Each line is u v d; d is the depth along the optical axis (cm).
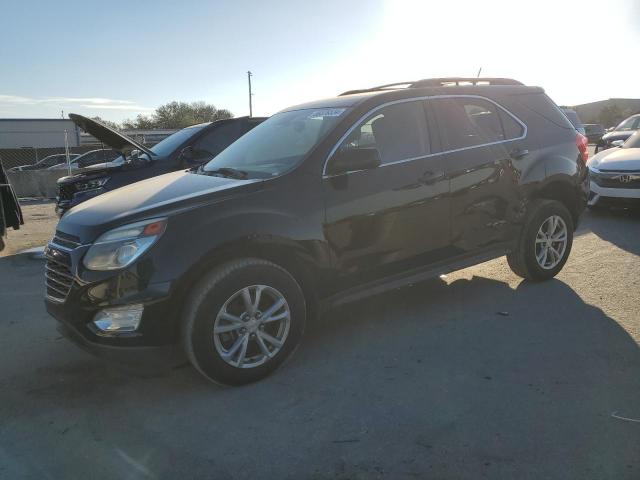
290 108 488
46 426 308
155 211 333
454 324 432
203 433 296
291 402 324
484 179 454
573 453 263
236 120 780
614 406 303
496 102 488
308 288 372
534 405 307
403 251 413
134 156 741
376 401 320
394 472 255
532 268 507
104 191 670
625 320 424
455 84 483
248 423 304
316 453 273
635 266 566
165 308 317
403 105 428
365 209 387
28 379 367
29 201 1589
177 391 344
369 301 495
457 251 449
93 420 313
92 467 269
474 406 309
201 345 324
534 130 504
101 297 317
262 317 346
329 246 373
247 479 256
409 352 385
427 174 420
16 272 657
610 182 808
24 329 460
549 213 506
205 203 340
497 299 484
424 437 282
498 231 475
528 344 389
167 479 258
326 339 414
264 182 360
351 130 398
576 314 441
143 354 319
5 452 283
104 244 323
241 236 334
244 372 341
